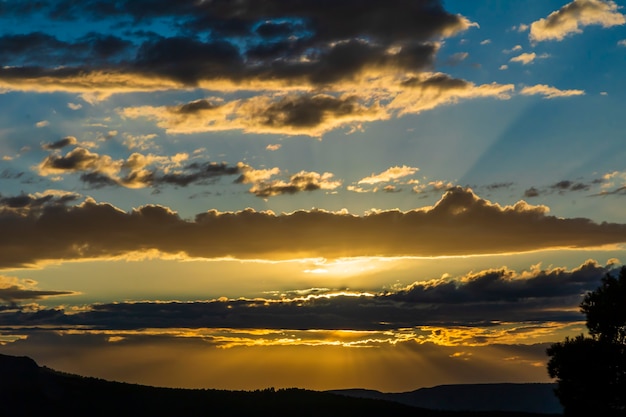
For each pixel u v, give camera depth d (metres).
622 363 64.88
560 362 66.94
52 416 111.38
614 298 67.25
